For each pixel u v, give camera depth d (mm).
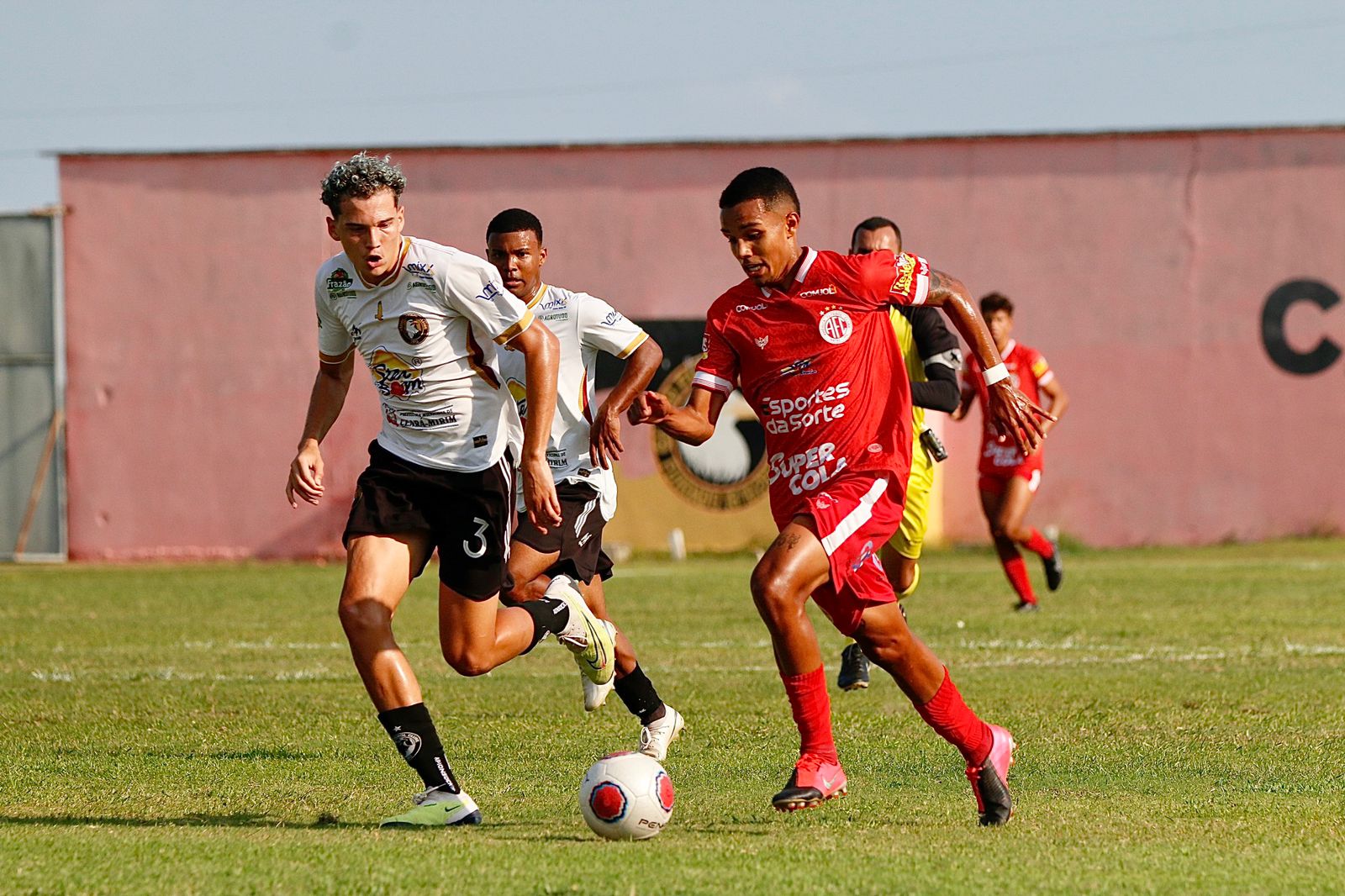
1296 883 15219
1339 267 86938
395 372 19672
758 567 18906
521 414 25969
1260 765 23359
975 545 87688
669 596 59250
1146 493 87750
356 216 18578
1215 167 86938
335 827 18750
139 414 90125
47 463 90188
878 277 19625
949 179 87500
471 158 88688
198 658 40250
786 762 24094
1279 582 61312
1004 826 18594
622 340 26078
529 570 25312
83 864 15906
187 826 18672
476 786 22047
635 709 24453
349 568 19438
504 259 25828
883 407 19797
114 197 89750
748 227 19688
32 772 23203
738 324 20156
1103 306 87500
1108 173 87125
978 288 87688
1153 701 30406
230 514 89938
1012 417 20234
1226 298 87312
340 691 33469
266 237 89625
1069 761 23797
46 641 44719
